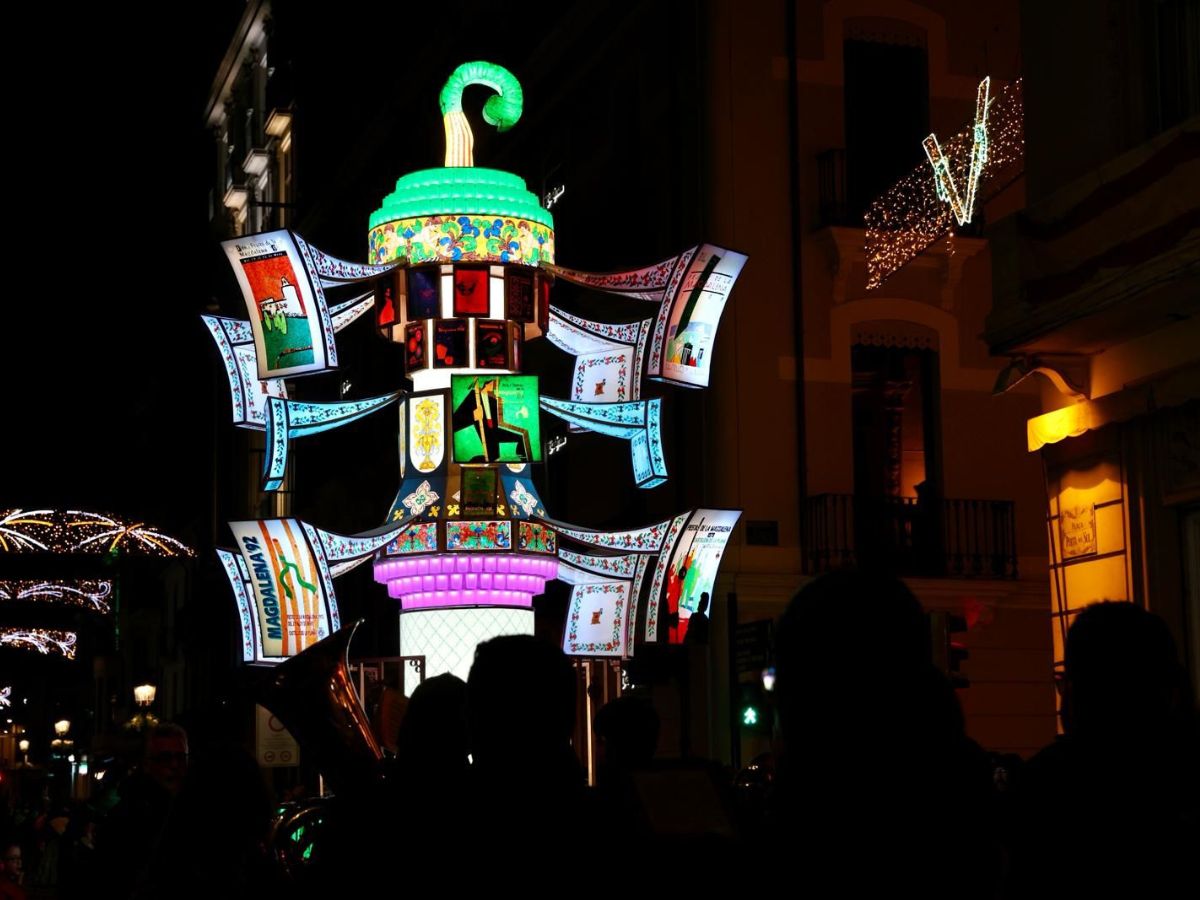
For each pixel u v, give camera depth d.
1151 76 12.44
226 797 5.86
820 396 21.44
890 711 3.28
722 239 21.31
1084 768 4.25
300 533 13.78
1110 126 12.56
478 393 14.16
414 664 14.16
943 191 21.14
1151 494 12.21
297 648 13.89
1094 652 4.29
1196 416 11.75
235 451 47.38
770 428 21.23
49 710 76.94
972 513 21.83
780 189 21.69
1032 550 22.12
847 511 21.17
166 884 5.78
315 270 14.18
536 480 26.19
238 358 15.40
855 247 21.45
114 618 70.19
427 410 14.46
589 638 15.57
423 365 14.41
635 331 15.53
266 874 5.96
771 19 21.97
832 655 3.30
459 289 14.34
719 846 3.55
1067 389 12.98
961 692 21.28
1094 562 12.93
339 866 4.16
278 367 14.34
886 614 3.32
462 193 14.48
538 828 4.00
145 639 63.81
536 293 14.71
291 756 15.72
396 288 14.60
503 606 14.36
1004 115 21.42
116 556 50.00
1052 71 13.32
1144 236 11.39
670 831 3.64
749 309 21.38
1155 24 12.46
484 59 29.11
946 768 3.28
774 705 3.45
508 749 4.07
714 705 20.69
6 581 47.75
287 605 13.94
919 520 21.66
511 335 14.48
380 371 34.72
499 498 14.43
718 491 20.98
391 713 10.40
